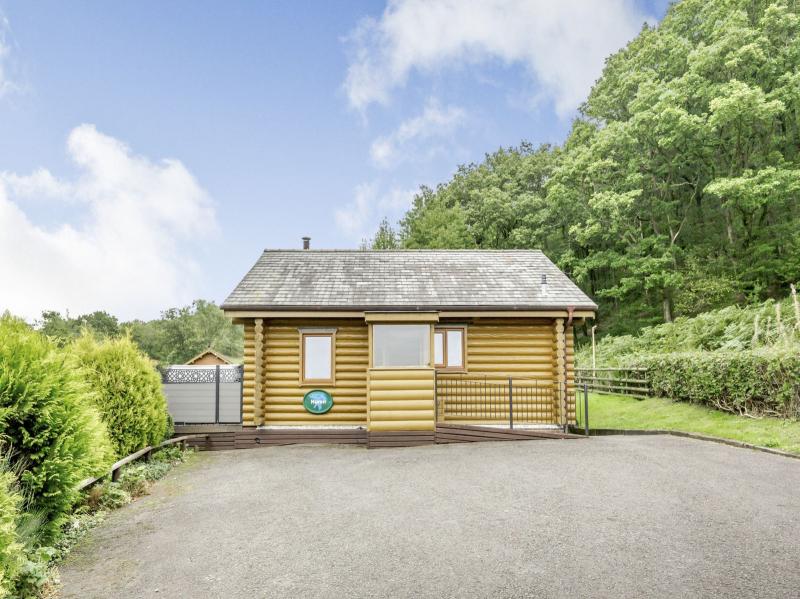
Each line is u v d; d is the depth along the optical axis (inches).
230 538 220.8
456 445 444.1
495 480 303.3
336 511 254.5
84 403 247.1
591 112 1557.6
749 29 1092.5
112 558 203.9
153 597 166.9
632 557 185.9
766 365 434.0
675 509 238.4
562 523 224.1
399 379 476.1
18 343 221.9
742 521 220.4
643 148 1349.7
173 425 494.9
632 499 255.6
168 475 370.6
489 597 158.2
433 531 219.5
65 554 209.2
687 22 1350.9
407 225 1991.9
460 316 527.5
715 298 1066.1
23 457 214.7
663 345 936.3
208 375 524.1
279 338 530.9
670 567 176.9
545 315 526.0
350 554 197.2
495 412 527.2
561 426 510.3
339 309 506.9
